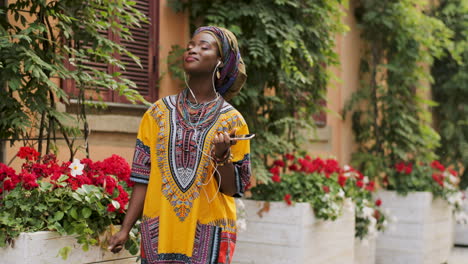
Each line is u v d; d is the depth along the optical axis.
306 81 5.58
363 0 7.80
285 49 5.14
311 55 5.63
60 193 3.19
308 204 5.21
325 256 5.50
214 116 2.68
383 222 6.77
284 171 5.77
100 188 3.30
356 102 7.85
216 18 5.22
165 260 2.64
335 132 7.72
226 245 2.72
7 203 3.10
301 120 5.72
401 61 7.71
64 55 3.98
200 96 2.74
